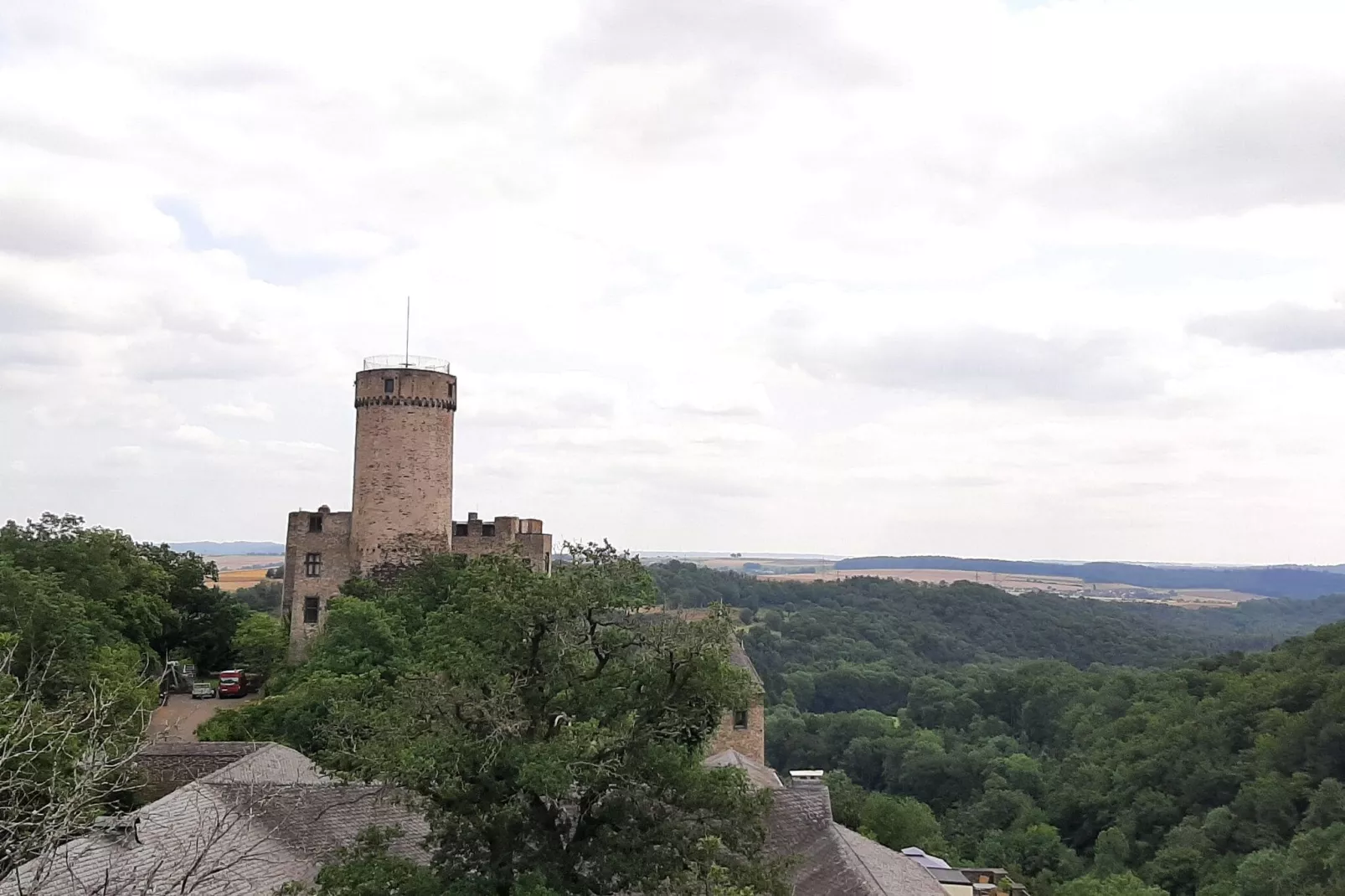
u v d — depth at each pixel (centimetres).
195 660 8175
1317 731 8556
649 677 2742
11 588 4647
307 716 5059
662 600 3734
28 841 1673
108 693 2781
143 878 2033
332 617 5912
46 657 4097
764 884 2522
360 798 3353
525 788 2436
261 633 7450
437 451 7056
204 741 4938
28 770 2122
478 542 7544
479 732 2558
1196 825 8481
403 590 6438
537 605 2664
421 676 2686
